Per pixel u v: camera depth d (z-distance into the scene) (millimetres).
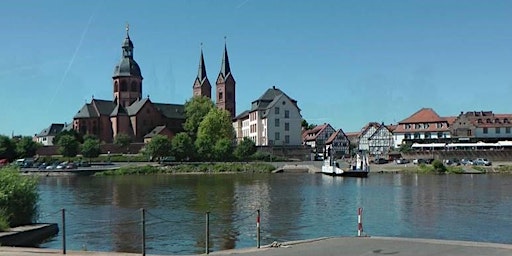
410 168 126312
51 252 25109
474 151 147750
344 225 42406
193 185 89438
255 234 38094
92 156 159875
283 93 184000
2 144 156625
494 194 67438
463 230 39625
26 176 38531
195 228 40969
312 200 62000
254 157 158750
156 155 153375
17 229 33500
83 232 39000
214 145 160125
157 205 58469
